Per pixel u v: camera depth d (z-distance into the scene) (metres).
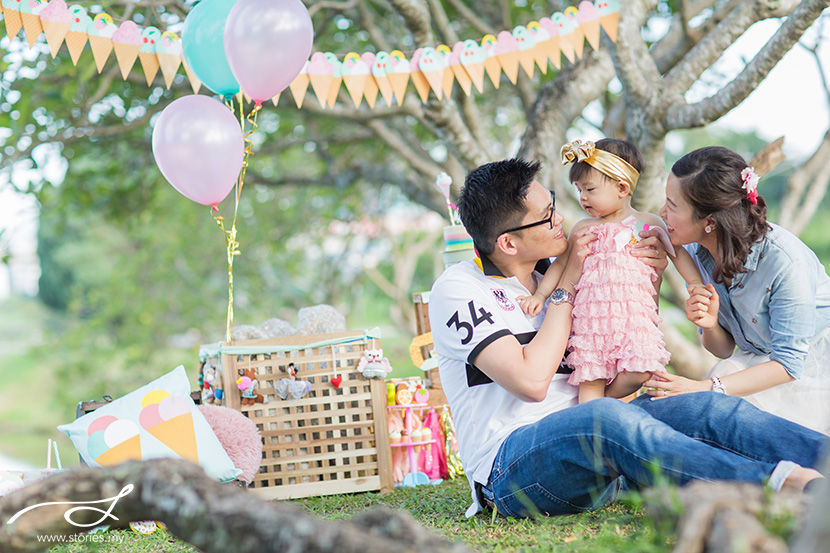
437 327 2.56
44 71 6.53
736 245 2.53
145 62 3.75
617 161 2.65
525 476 2.31
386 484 3.40
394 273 12.48
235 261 11.96
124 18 5.03
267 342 3.45
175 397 3.01
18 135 6.06
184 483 1.45
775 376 2.53
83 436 2.88
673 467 1.98
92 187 8.41
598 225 2.66
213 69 3.55
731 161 2.50
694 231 2.59
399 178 7.83
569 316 2.52
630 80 4.60
